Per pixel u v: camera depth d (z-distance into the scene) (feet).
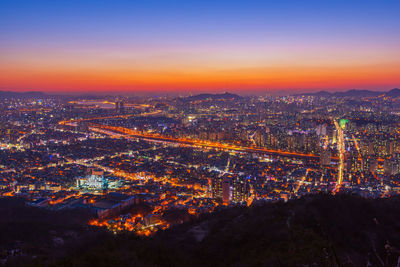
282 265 99.66
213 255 135.33
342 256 111.75
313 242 115.96
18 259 129.70
